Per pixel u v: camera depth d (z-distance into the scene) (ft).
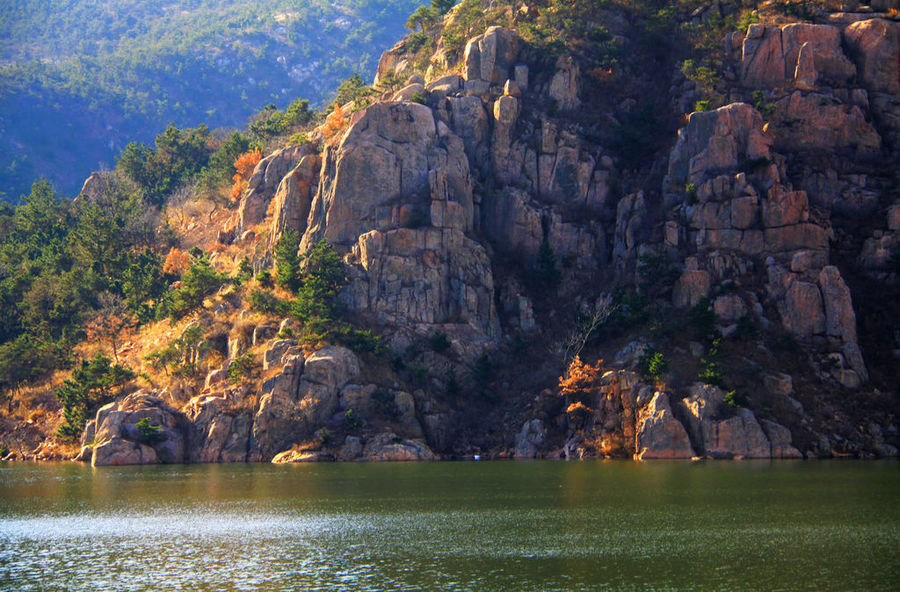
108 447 356.18
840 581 152.76
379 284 398.01
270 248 445.78
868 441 330.54
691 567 164.14
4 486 286.66
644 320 367.04
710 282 374.63
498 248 434.30
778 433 325.62
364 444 347.36
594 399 347.15
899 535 186.70
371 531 200.85
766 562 166.30
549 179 445.37
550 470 300.40
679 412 331.77
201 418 363.56
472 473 298.15
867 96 426.51
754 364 342.44
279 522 213.46
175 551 184.75
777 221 378.94
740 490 244.42
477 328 394.73
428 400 369.09
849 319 355.36
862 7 449.48
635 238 412.57
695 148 407.03
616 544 183.83
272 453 352.08
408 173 421.18
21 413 432.25
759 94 419.74
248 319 395.75
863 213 397.39
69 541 197.26
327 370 355.56
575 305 409.28
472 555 176.55
